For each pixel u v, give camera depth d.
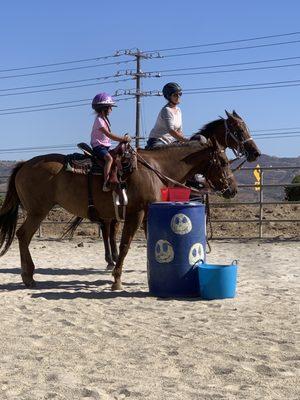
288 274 10.46
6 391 4.63
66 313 7.48
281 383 4.76
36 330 6.61
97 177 9.00
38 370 5.16
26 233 9.37
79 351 5.76
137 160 8.98
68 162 9.09
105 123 8.92
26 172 9.31
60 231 18.66
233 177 9.43
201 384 4.76
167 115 9.91
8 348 5.88
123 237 8.98
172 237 8.34
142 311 7.57
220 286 8.21
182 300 8.23
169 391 4.59
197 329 6.57
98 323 6.92
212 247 14.42
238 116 10.09
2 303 8.12
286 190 22.58
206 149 9.30
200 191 9.45
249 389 4.62
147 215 8.90
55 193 9.24
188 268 8.38
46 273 10.86
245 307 7.72
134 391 4.57
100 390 4.60
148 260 8.60
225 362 5.34
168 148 9.32
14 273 10.88
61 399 4.45
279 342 5.98
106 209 9.09
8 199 9.57
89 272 11.00
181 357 5.50
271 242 15.24
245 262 11.99
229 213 20.45
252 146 9.89
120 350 5.78
